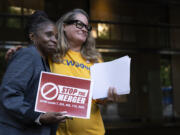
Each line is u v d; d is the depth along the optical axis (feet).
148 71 21.63
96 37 18.11
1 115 3.65
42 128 3.80
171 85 22.50
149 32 21.53
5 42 15.42
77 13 5.65
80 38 5.49
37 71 3.87
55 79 3.98
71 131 5.01
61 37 5.41
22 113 3.49
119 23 19.67
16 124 3.59
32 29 4.33
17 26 15.30
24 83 3.62
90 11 19.97
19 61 3.70
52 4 18.88
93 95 4.98
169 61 22.77
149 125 19.81
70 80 4.10
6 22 15.30
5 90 3.50
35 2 14.20
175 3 22.65
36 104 3.76
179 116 22.20
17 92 3.54
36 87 3.84
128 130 18.25
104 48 18.15
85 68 5.50
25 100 3.72
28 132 3.66
